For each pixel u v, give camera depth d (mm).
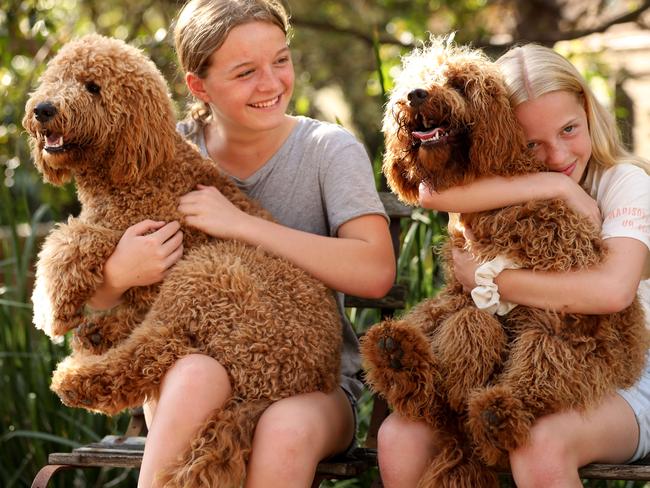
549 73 3166
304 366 3125
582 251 3039
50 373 4758
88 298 3258
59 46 6504
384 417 3732
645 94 10203
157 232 3266
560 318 3035
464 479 2961
